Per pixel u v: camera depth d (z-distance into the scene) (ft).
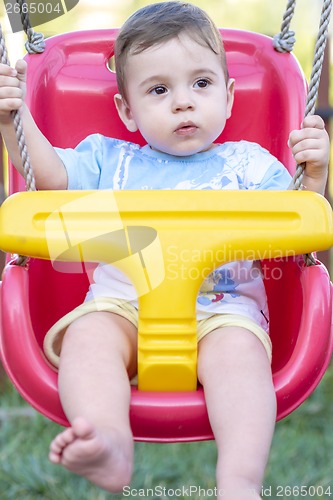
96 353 6.81
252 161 8.38
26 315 6.97
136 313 7.39
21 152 6.85
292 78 8.80
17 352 6.81
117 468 6.00
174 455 12.69
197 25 7.78
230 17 28.02
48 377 6.77
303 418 14.21
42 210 6.59
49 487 11.91
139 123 7.95
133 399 6.57
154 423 6.59
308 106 7.07
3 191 15.44
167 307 6.63
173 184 8.19
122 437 6.16
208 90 7.76
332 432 13.61
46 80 8.79
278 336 8.16
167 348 6.66
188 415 6.58
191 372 6.72
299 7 26.81
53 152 7.89
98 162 8.34
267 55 8.93
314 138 7.03
